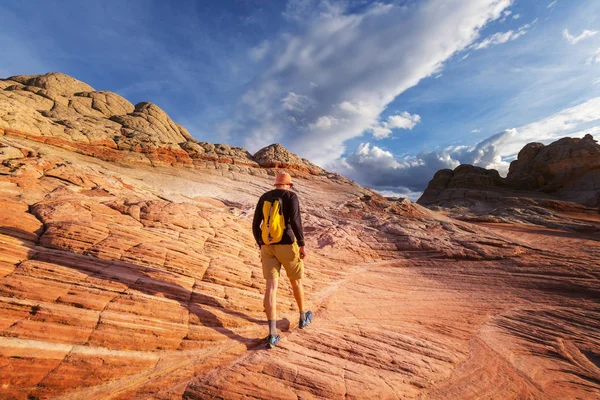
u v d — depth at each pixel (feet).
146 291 12.07
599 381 13.70
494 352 15.02
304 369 10.23
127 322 10.19
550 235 63.82
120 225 16.96
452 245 35.53
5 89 70.59
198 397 8.32
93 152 55.62
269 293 11.75
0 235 11.70
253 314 13.82
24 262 10.91
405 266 31.60
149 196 36.47
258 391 8.85
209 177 63.21
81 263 12.20
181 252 16.15
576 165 159.53
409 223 47.01
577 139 168.96
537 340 17.25
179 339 10.62
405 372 11.50
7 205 14.96
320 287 21.24
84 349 8.75
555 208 120.47
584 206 121.80
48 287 10.19
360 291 22.17
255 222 12.38
